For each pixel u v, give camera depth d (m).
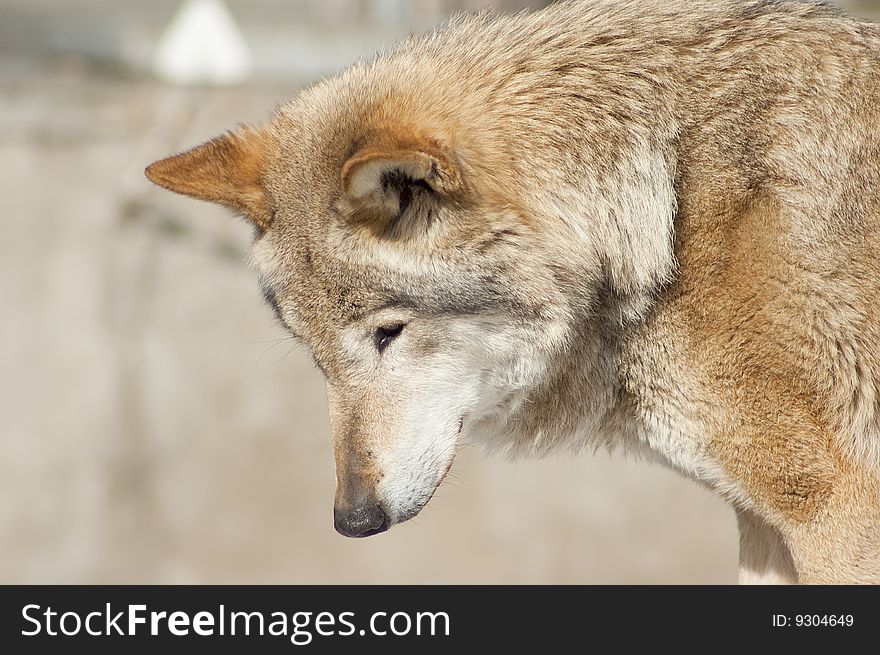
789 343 6.96
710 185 7.07
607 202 7.22
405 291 7.19
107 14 27.84
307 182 7.45
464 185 6.89
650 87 7.18
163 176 7.98
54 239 20.17
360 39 23.45
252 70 22.73
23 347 19.62
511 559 18.48
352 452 7.49
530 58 7.37
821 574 7.25
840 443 7.04
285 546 18.83
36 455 19.30
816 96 7.05
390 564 18.69
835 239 6.88
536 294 7.23
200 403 19.50
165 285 20.02
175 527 19.03
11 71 23.88
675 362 7.29
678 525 18.39
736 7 7.42
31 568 18.89
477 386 7.51
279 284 7.74
